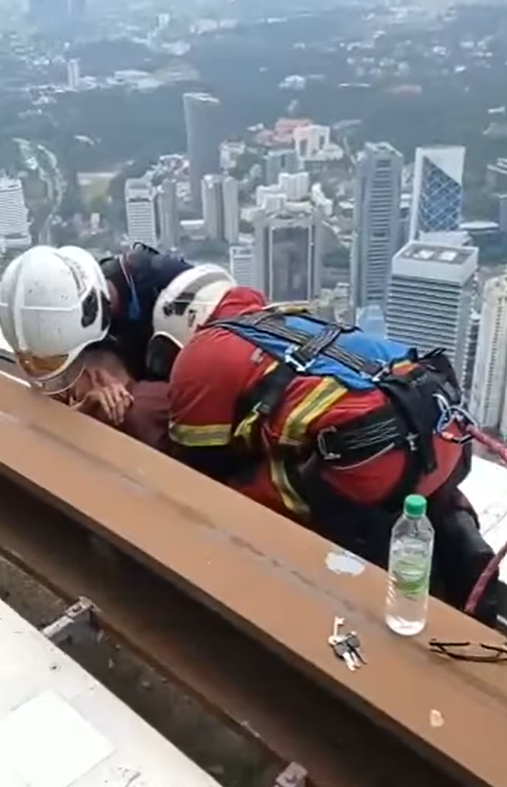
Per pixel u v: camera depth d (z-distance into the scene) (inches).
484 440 58.3
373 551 57.2
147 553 48.0
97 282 69.3
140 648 48.3
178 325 70.1
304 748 42.3
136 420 68.1
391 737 40.9
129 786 39.4
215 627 47.9
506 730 37.4
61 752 40.9
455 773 36.5
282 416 57.3
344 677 40.2
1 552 55.7
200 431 60.4
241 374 58.9
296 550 47.6
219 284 70.4
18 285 66.8
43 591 53.2
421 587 41.8
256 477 60.5
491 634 41.9
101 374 70.4
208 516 50.6
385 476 56.7
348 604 43.9
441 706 38.6
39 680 44.5
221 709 44.8
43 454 57.7
